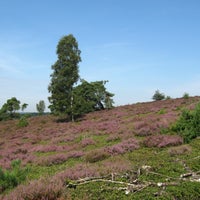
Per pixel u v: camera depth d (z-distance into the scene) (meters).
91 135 22.53
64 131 29.61
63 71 40.91
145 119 25.83
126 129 21.77
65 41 41.88
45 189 6.84
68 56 41.84
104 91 50.19
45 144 22.92
